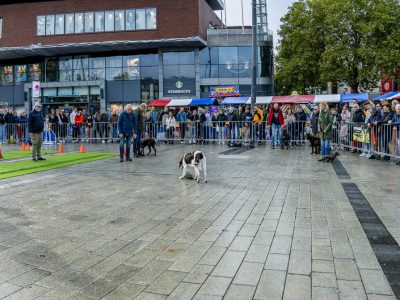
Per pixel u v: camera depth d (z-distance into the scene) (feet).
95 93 119.75
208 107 90.74
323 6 104.83
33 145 43.73
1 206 22.12
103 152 54.85
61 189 27.12
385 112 40.73
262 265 13.35
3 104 128.47
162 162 42.37
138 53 117.91
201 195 24.82
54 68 123.65
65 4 117.80
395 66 97.19
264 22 128.26
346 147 53.06
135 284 12.05
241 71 116.26
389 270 12.71
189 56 115.96
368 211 20.16
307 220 18.70
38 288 11.82
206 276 12.55
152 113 68.90
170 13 112.68
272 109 56.75
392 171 33.63
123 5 114.93
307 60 108.99
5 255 14.58
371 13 100.63
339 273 12.55
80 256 14.46
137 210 21.17
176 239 16.26
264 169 36.06
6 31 121.80
